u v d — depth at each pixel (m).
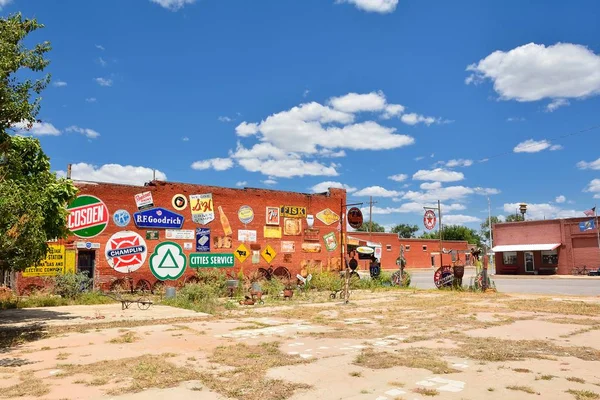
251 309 17.81
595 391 6.71
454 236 94.44
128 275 22.95
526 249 48.75
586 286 32.66
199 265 25.31
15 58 11.52
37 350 9.84
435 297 22.66
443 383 7.17
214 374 7.73
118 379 7.39
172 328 12.97
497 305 18.67
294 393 6.68
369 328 13.01
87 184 22.19
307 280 27.30
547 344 10.36
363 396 6.53
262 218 28.19
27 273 20.38
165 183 24.62
